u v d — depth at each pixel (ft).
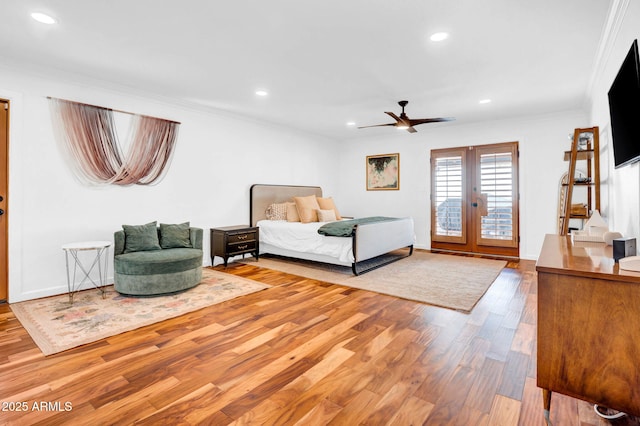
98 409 5.44
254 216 18.30
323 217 18.67
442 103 15.20
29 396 5.78
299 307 10.43
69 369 6.69
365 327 8.84
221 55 10.01
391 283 13.14
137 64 10.72
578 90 13.30
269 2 7.24
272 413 5.34
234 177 17.67
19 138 10.73
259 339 8.11
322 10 7.55
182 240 13.38
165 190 14.67
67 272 11.41
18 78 10.68
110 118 12.80
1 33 8.65
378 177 23.58
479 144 19.26
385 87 12.96
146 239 12.45
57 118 11.49
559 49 9.55
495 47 9.44
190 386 6.11
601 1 7.16
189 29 8.45
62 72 11.37
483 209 19.29
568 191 11.31
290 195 20.62
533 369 6.67
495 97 14.26
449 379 6.31
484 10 7.53
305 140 22.31
